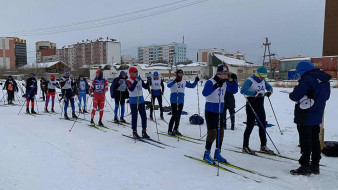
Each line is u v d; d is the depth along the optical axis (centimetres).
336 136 609
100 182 372
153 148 541
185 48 10462
